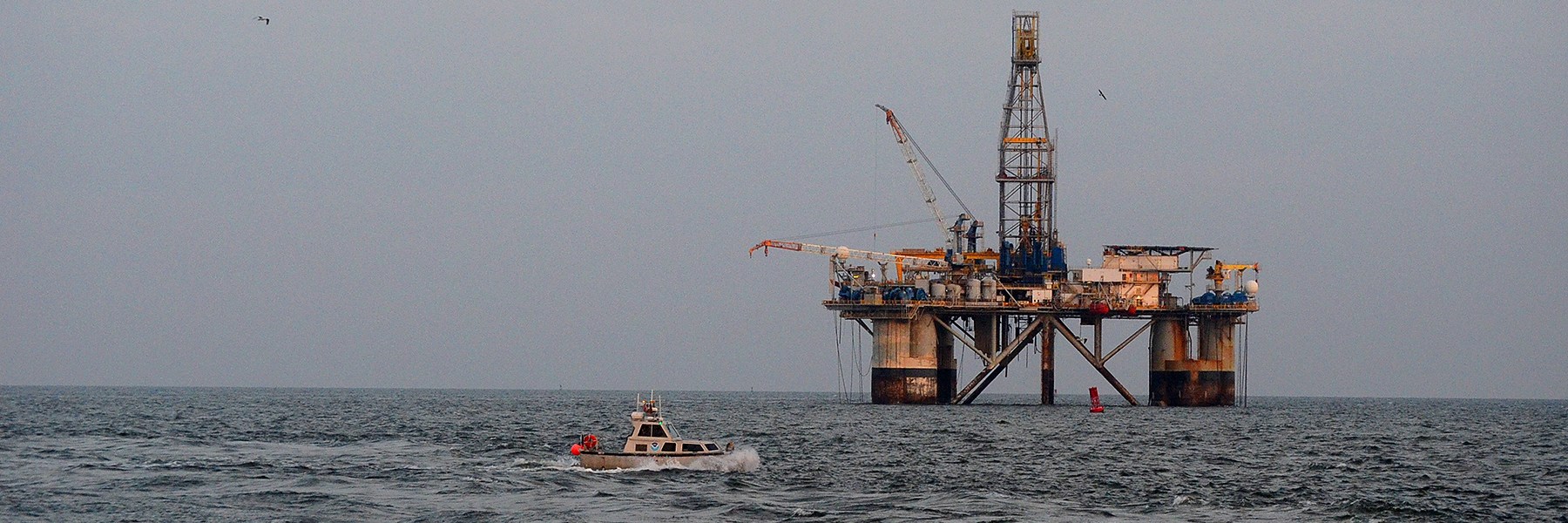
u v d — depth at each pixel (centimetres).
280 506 19188
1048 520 18388
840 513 18750
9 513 18612
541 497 19975
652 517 18250
